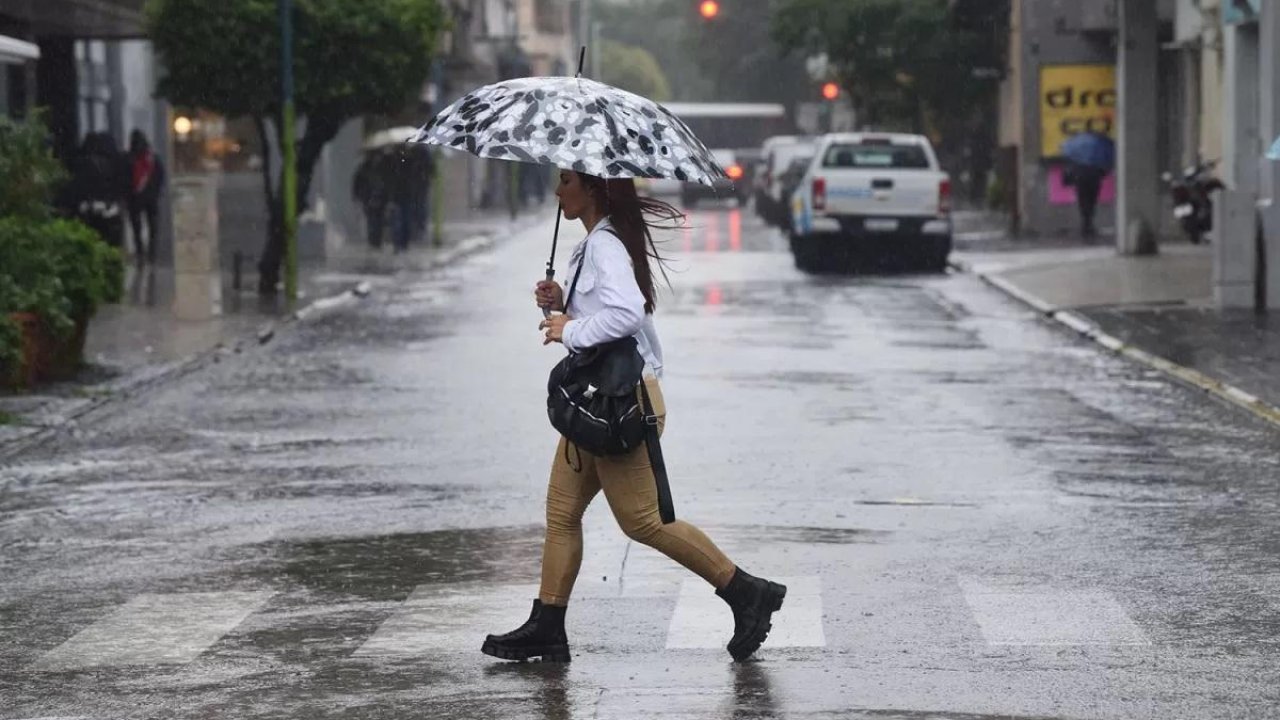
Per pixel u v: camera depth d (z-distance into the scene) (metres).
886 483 30.45
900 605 21.78
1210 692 17.73
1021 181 108.19
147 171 81.75
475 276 83.56
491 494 29.84
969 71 130.75
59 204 78.62
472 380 45.09
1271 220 57.31
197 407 40.94
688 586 23.03
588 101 18.38
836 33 131.75
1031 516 27.56
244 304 65.88
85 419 39.38
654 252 18.77
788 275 80.06
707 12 105.88
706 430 36.28
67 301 44.47
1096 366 47.12
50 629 21.50
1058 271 74.69
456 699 17.86
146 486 31.19
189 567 24.81
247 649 20.22
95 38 79.44
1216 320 55.25
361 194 101.31
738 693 17.83
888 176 81.25
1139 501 28.78
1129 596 22.23
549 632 19.19
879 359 48.66
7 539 26.91
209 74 69.44
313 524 27.61
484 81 164.62
